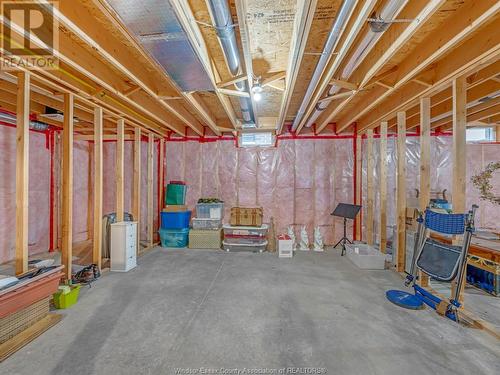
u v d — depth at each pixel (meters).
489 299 2.80
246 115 4.34
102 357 1.86
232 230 4.96
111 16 1.75
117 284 3.21
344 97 3.30
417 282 3.14
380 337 2.11
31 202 4.52
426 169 3.11
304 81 3.43
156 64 2.40
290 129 5.48
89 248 4.94
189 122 4.62
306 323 2.32
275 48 2.63
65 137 3.02
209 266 3.95
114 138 5.53
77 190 5.40
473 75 2.83
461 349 1.96
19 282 2.04
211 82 2.80
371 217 4.59
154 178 5.70
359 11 1.79
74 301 2.69
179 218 5.13
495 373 1.71
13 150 4.18
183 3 1.78
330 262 4.19
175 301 2.75
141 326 2.26
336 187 5.38
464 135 2.58
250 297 2.86
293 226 5.46
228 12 1.79
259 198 5.54
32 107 3.89
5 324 1.94
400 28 2.03
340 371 1.73
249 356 1.88
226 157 5.62
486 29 2.10
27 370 1.72
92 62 2.58
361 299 2.82
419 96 3.09
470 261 3.17
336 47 2.28
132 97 3.38
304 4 1.66
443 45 2.11
